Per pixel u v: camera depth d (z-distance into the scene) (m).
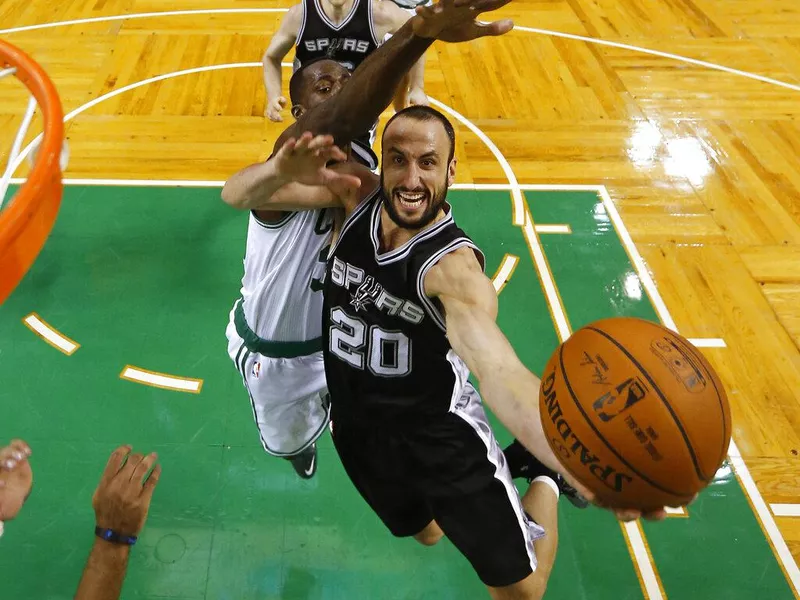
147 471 2.11
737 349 4.75
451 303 2.26
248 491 3.81
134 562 3.45
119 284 5.05
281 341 3.13
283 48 4.82
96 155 6.35
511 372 1.96
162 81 7.56
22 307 4.82
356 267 2.53
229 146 6.57
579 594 3.41
